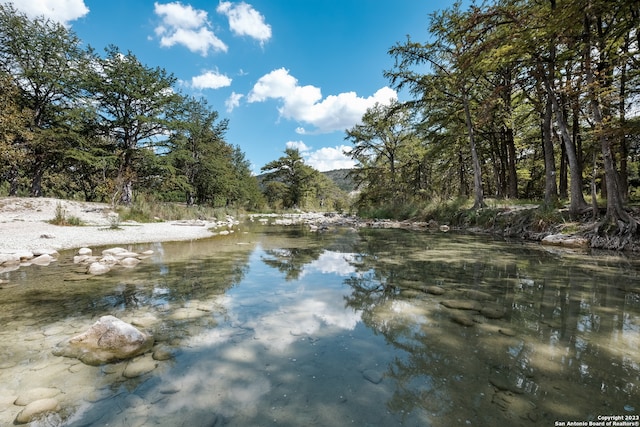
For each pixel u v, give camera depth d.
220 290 4.90
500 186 23.02
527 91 15.41
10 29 20.94
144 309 3.97
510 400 2.07
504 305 4.12
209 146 34.91
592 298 4.40
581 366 2.53
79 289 4.89
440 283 5.32
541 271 6.17
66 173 28.05
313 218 32.66
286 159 60.00
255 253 8.63
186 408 1.97
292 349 2.85
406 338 3.10
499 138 22.11
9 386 2.20
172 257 7.93
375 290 4.90
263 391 2.17
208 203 39.16
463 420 1.87
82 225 14.24
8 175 23.02
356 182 32.12
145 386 2.22
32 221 13.67
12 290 4.80
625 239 8.56
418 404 2.04
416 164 29.19
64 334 3.16
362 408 1.99
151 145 26.12
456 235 13.28
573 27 9.45
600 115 9.44
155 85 25.45
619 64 9.76
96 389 2.18
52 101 23.39
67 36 23.30
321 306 4.13
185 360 2.63
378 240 11.66
